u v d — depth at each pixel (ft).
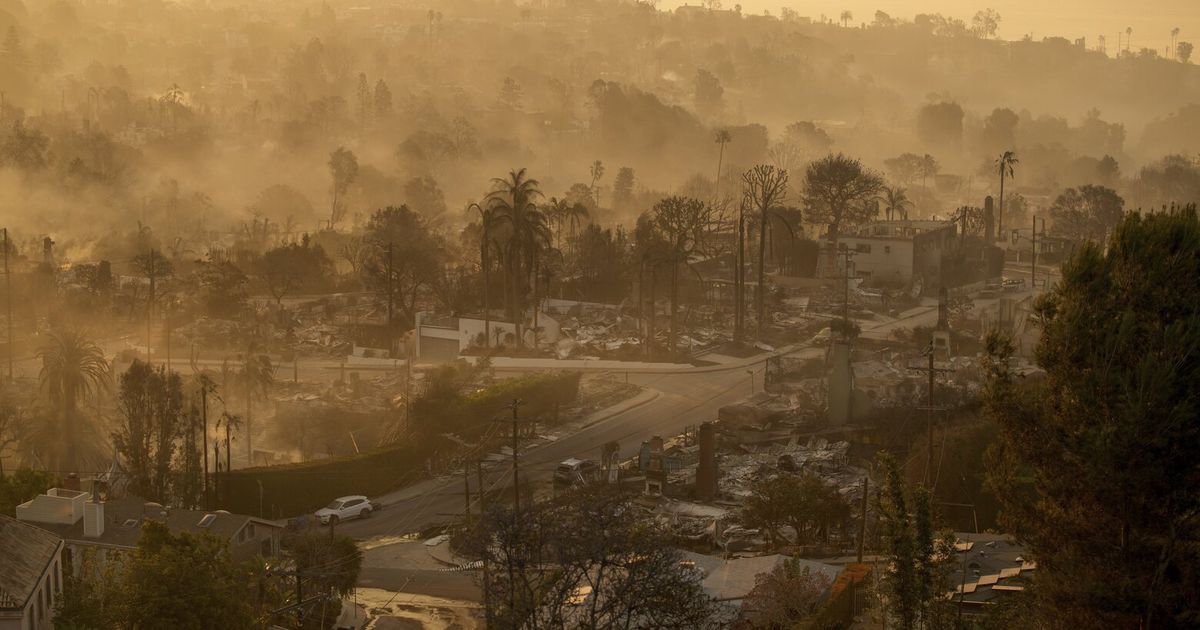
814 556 270.05
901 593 188.96
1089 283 184.65
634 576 158.51
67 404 410.52
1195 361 170.30
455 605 271.49
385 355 570.87
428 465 391.65
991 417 190.49
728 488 351.67
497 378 504.02
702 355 549.13
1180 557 172.14
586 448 414.41
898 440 383.86
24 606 191.83
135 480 352.28
